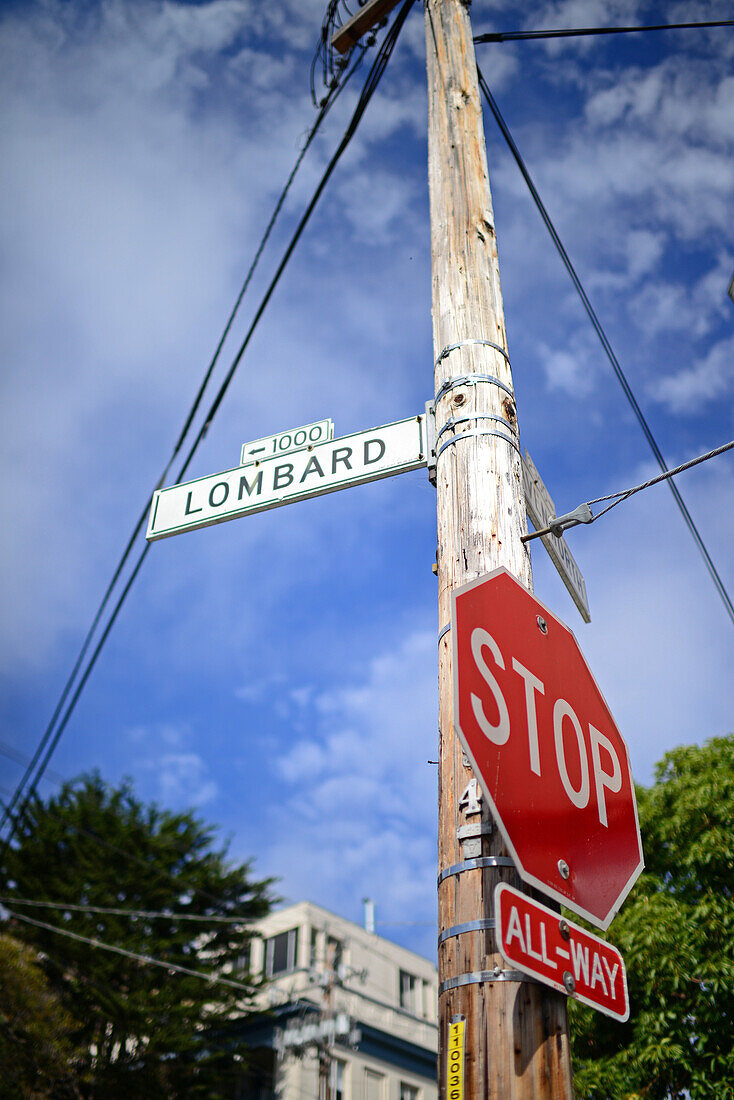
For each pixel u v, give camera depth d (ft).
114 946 79.56
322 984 87.86
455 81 19.47
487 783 10.59
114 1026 78.38
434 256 17.60
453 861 11.69
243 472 18.03
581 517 14.10
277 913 102.94
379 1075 96.43
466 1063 10.36
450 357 16.19
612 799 12.34
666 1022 28.63
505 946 9.46
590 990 10.25
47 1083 74.64
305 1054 82.89
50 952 80.28
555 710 12.21
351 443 16.98
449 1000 10.91
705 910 29.71
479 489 14.39
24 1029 75.10
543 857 10.74
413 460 15.99
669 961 29.09
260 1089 86.22
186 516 18.10
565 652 13.12
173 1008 79.20
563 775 11.71
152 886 85.10
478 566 13.66
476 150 18.63
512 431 15.35
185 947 84.64
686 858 31.42
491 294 16.88
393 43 25.79
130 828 86.79
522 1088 10.05
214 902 88.58
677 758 35.83
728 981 28.09
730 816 31.81
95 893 81.46
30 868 83.20
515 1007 10.53
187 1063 81.25
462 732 10.68
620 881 11.66
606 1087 28.96
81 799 87.25
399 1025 102.17
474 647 11.53
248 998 84.64
